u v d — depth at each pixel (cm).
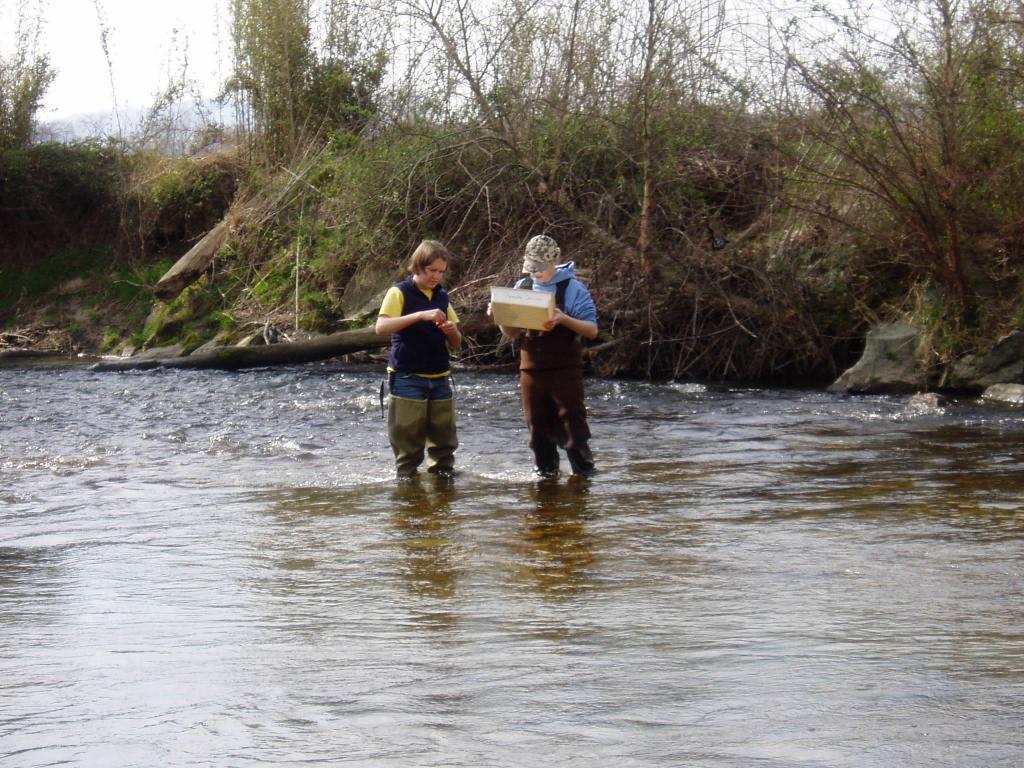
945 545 507
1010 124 1231
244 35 2280
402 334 756
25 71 2491
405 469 762
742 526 562
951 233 1223
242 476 784
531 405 750
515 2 1552
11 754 269
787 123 1332
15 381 1486
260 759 262
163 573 491
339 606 425
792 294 1405
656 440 923
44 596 453
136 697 313
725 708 289
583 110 1524
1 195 2422
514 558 504
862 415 1052
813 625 376
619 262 1480
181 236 2388
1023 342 1193
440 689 314
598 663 336
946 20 1220
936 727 271
